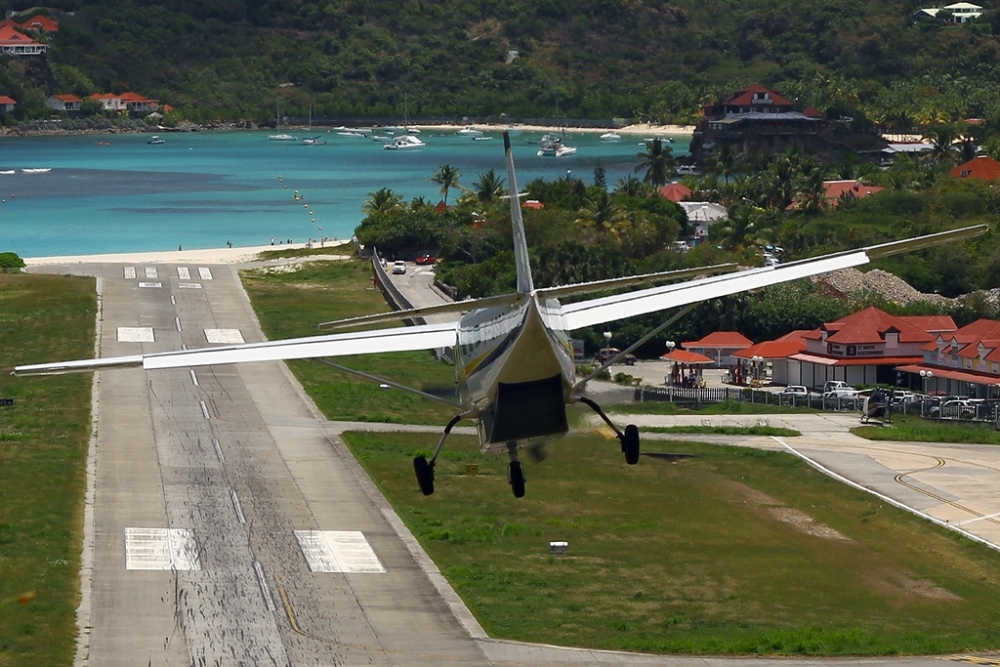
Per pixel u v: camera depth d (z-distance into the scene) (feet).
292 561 373.40
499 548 392.88
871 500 454.40
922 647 313.32
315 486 452.35
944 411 601.62
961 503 451.53
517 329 180.75
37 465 460.55
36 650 294.46
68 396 574.56
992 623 340.18
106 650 299.79
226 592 345.72
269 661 297.94
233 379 624.18
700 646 310.86
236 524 406.62
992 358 635.66
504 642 313.53
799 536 416.67
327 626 322.75
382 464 479.82
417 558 380.37
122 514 411.75
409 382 622.95
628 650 309.01
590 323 196.24
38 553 366.63
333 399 583.17
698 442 530.68
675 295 201.67
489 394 190.19
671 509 440.04
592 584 362.53
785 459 506.48
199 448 499.92
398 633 318.86
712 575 374.84
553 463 485.56
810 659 304.30
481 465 482.69
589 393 224.74
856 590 366.02
